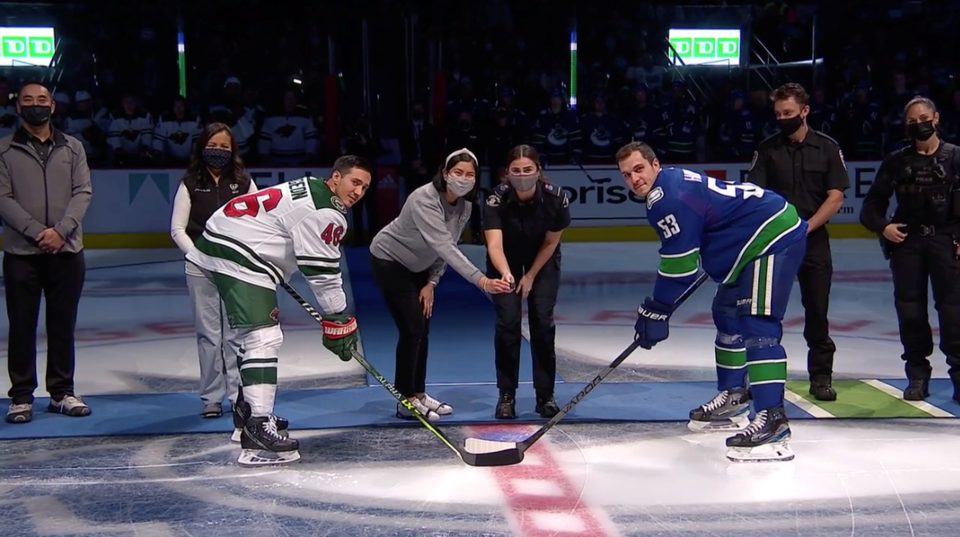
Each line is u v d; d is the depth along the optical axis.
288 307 8.56
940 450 4.45
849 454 4.40
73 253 5.08
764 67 16.58
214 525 3.66
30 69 15.51
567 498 3.90
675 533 3.54
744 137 13.64
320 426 4.93
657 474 4.17
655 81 15.72
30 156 4.96
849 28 17.53
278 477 4.18
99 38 15.97
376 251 4.94
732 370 4.83
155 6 16.06
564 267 10.94
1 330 7.57
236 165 5.01
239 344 4.86
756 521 3.66
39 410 5.26
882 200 5.43
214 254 4.38
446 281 10.07
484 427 4.91
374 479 4.14
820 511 3.75
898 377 5.87
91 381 5.95
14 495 3.98
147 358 6.59
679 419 5.00
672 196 4.23
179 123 13.07
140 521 3.71
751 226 4.30
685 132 13.53
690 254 4.27
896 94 14.41
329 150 13.49
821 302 5.31
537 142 13.16
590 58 16.53
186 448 4.59
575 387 5.69
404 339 4.97
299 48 15.94
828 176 5.27
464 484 4.07
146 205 12.81
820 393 5.33
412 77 15.25
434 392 5.62
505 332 4.99
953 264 5.17
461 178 4.61
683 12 16.72
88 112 13.27
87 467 4.31
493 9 16.31
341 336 4.35
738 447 4.34
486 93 14.94
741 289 4.41
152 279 10.23
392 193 13.28
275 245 4.36
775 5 17.02
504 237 5.00
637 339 4.44
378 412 5.20
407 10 15.37
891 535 3.53
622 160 4.36
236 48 16.06
